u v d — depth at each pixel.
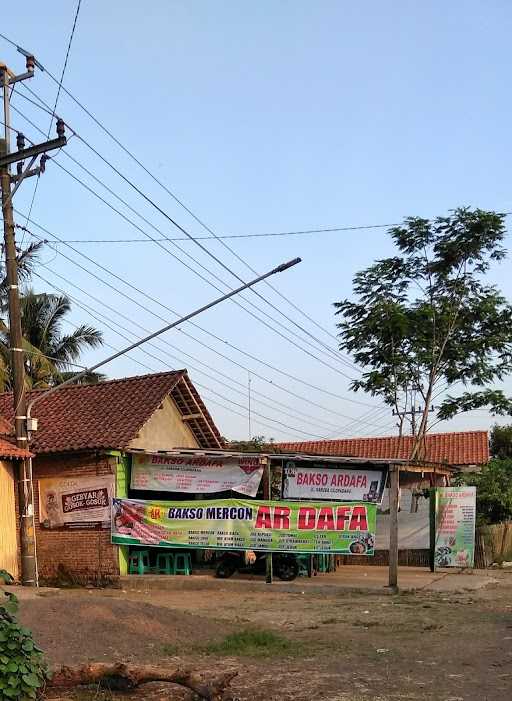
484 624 13.41
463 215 28.83
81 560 20.31
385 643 11.63
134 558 20.55
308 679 9.30
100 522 20.19
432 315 29.31
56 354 35.19
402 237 29.59
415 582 19.73
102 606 12.07
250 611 15.32
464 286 29.89
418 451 31.14
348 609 15.54
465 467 33.09
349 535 19.20
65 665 8.74
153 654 10.64
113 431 20.53
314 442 38.75
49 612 11.63
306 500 20.16
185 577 19.86
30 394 24.48
